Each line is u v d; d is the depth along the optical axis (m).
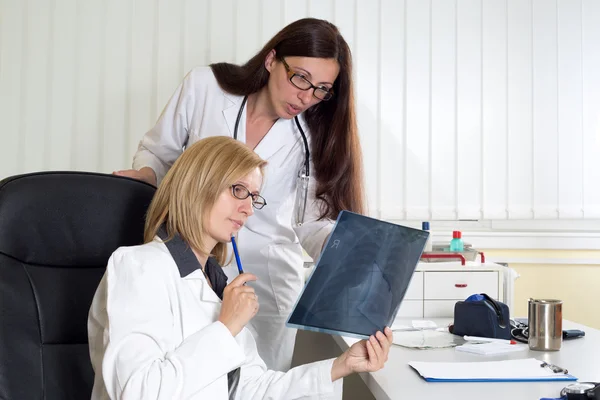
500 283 2.65
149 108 3.07
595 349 1.71
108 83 3.05
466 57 3.16
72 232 1.39
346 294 1.33
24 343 1.30
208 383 1.16
